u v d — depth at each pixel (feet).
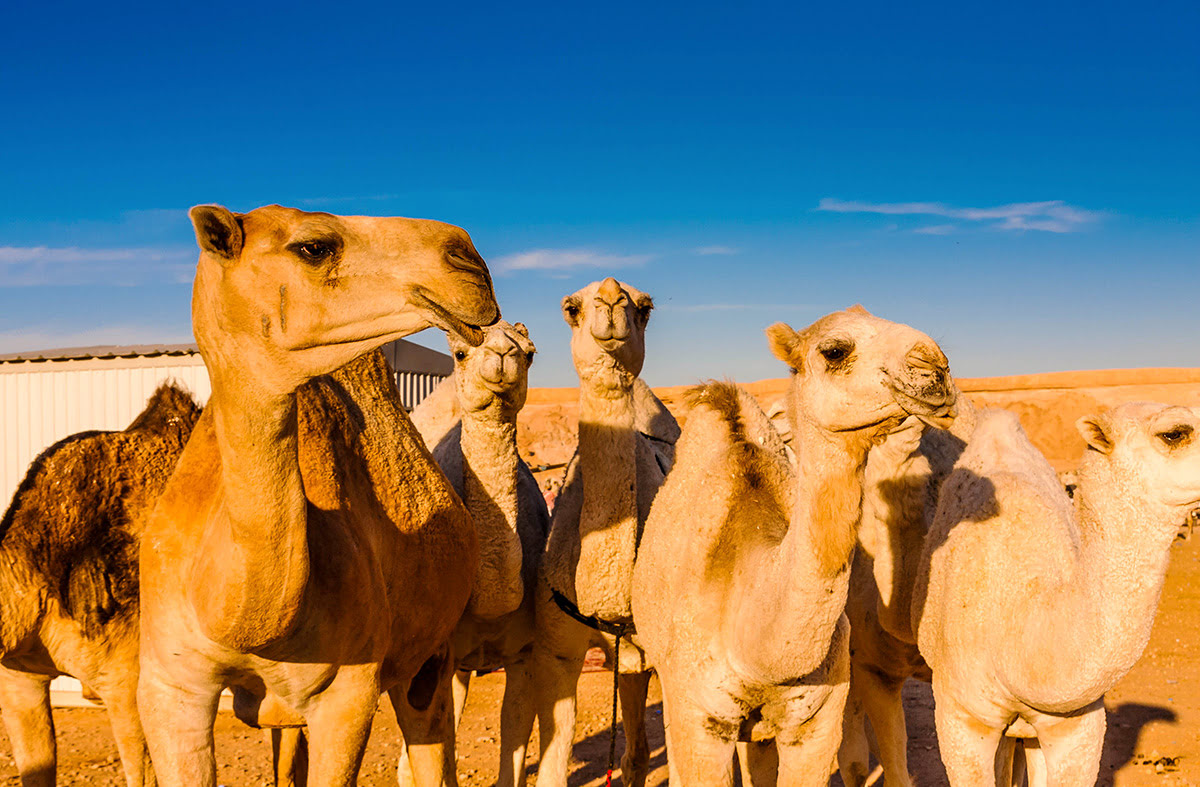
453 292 9.68
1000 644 13.29
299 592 10.65
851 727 17.42
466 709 30.58
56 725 27.96
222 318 9.86
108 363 33.42
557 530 18.28
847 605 17.33
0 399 34.01
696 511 13.92
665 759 25.57
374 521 13.76
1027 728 14.02
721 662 12.71
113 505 15.99
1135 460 11.49
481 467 16.99
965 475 15.85
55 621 15.44
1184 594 45.73
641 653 18.48
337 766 12.53
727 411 15.37
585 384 16.92
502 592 17.11
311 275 9.61
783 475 14.28
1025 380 137.69
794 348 10.63
